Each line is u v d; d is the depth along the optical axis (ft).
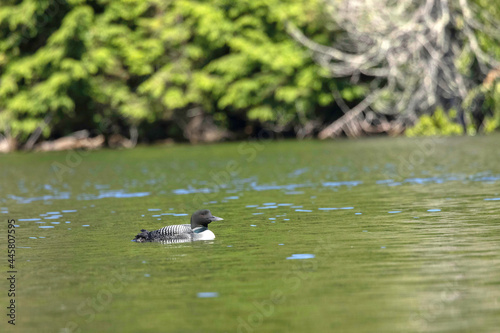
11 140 174.81
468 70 161.68
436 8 163.53
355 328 31.35
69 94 173.99
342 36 174.70
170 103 171.63
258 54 173.78
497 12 160.35
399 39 161.58
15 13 167.43
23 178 105.70
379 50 162.81
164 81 173.37
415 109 171.53
